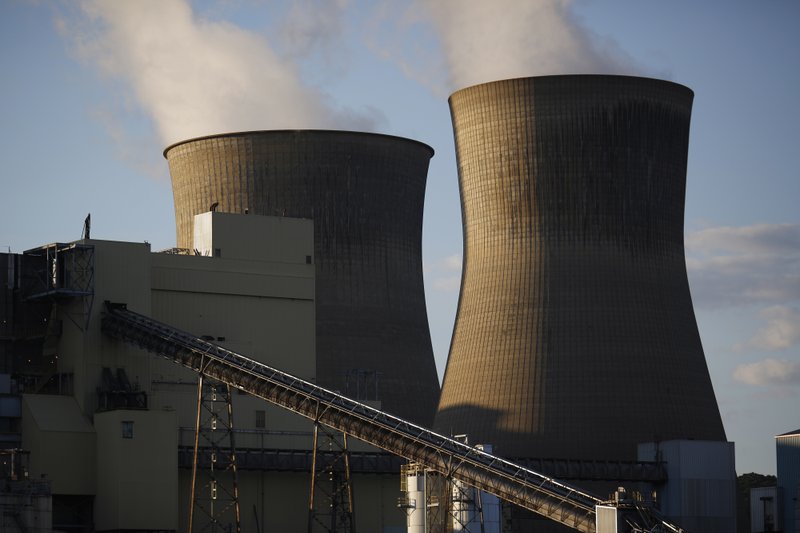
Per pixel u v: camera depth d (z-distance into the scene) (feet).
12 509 367.04
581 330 544.62
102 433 415.23
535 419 540.52
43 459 410.72
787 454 477.77
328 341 554.05
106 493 411.13
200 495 429.38
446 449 378.12
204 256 464.24
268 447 448.24
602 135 552.82
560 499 353.72
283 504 440.45
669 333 552.00
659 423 539.29
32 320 441.68
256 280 470.80
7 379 430.20
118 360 431.43
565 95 554.05
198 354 409.69
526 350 547.90
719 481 498.69
